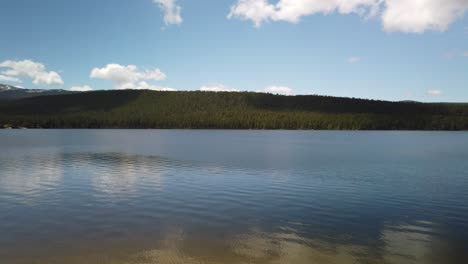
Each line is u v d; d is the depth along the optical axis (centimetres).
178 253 1590
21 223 1991
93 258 1531
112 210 2270
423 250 1653
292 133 18050
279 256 1566
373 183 3297
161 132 18175
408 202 2555
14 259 1516
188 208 2330
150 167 4288
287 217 2152
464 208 2392
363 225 2009
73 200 2530
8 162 4725
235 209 2320
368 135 15912
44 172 3828
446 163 5025
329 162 5031
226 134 16312
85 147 7588
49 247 1644
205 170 4056
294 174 3812
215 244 1700
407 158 5728
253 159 5347
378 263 1506
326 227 1969
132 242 1712
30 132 16812
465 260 1546
